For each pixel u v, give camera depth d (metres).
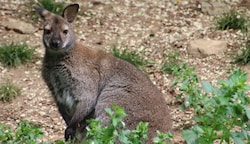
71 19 11.90
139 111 10.77
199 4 19.03
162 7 19.02
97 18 18.44
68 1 19.19
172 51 16.62
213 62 16.00
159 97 11.05
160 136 7.93
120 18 18.47
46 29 11.51
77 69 11.28
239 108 7.40
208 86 7.45
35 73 15.82
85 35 17.59
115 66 11.29
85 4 19.12
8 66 16.02
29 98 14.73
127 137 8.02
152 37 17.45
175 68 11.00
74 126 11.32
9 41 17.12
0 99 14.65
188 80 10.48
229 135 7.67
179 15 18.55
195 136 7.55
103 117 10.97
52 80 11.59
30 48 16.70
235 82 7.39
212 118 7.67
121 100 10.94
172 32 17.66
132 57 16.06
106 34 17.67
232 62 15.92
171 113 13.52
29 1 19.05
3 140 9.10
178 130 12.61
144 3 19.27
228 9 18.55
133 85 11.03
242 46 16.59
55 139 12.60
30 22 18.08
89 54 11.39
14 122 13.63
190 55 16.39
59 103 11.72
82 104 11.25
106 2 19.30
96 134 7.96
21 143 8.85
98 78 11.28
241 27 17.36
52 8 17.98
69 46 11.32
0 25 17.80
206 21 18.12
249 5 18.70
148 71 15.72
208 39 17.06
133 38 17.45
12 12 18.48
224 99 7.32
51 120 13.67
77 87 11.27
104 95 11.14
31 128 9.05
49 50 11.34
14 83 15.32
